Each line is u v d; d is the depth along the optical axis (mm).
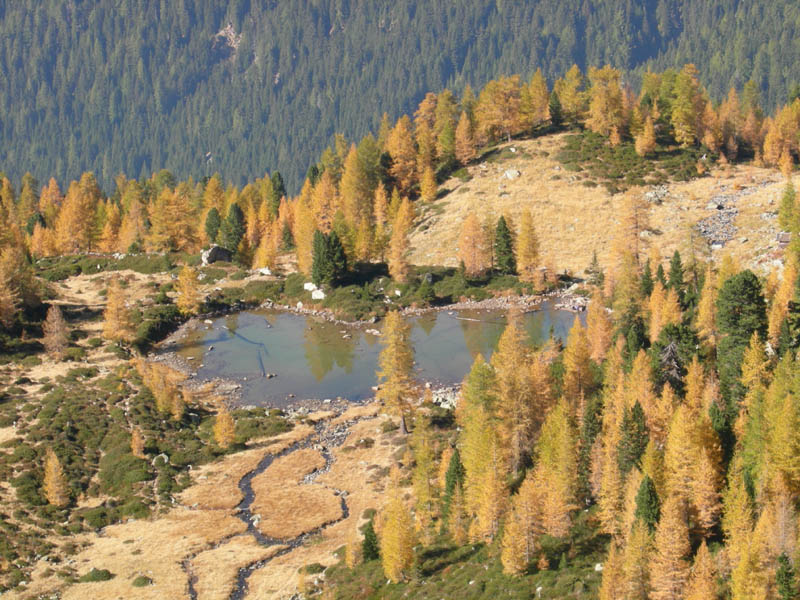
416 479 110875
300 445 137250
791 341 117938
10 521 114625
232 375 168500
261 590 99562
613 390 117062
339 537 109938
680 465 94000
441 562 98750
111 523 117000
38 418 140625
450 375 161375
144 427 140125
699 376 113562
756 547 78812
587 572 89250
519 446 114875
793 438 92000
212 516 117125
